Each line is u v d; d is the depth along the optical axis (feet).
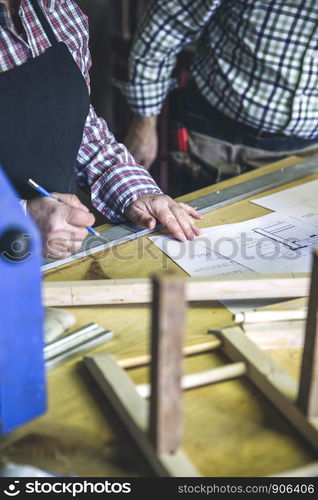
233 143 6.12
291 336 2.84
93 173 4.65
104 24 9.87
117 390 2.37
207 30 6.07
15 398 2.13
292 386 2.39
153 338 1.87
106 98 10.42
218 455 2.18
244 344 2.68
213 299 3.20
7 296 1.96
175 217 4.09
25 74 4.04
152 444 2.06
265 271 3.51
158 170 8.91
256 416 2.39
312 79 5.47
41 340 2.13
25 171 4.23
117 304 3.25
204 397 2.49
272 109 5.68
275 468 2.13
